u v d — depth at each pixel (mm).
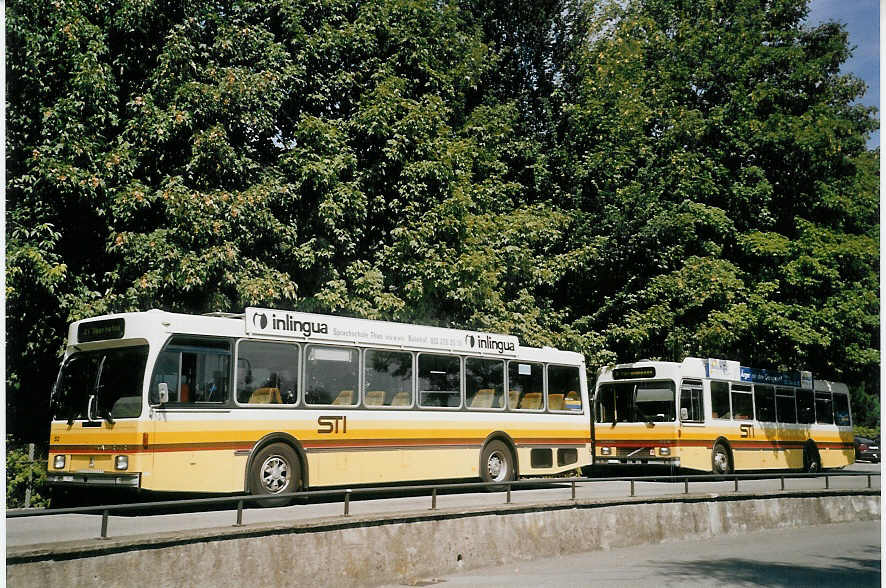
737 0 30062
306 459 14586
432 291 20922
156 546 8250
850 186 29453
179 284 17141
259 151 21344
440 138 21984
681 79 29203
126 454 12633
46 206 17000
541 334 23844
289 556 9352
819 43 30094
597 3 30078
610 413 24016
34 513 7980
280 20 21922
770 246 27141
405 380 16531
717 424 24250
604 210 27172
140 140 17656
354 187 20688
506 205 25672
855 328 28828
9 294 16156
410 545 10648
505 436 18344
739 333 26312
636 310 26641
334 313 20719
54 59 16969
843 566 12305
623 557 12789
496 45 29094
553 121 29172
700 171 27750
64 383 13680
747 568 11945
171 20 18953
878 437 52344
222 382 13680
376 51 22922
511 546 12016
